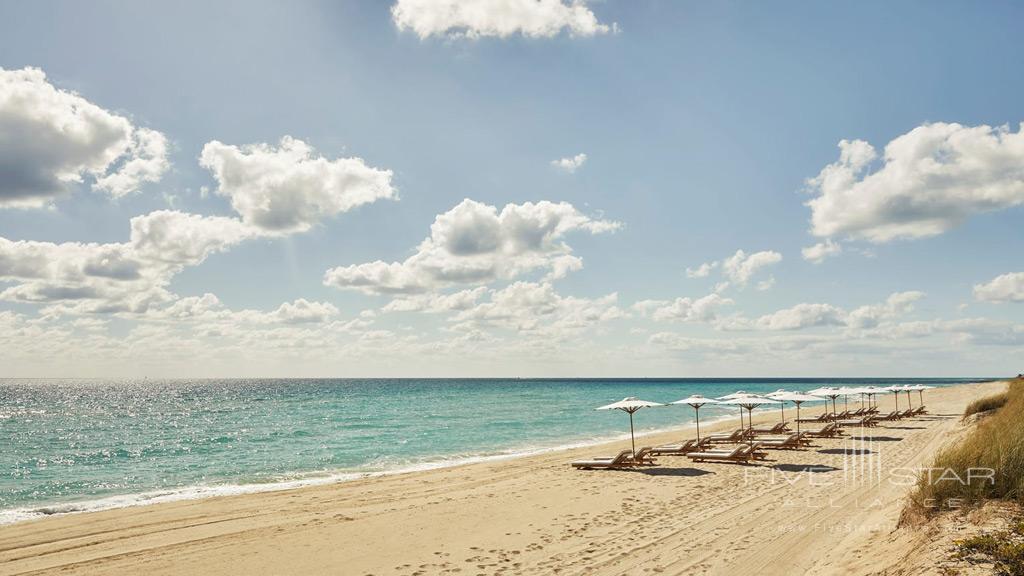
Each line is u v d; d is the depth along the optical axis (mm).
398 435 29125
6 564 8109
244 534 9461
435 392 95125
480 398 72375
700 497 11250
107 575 7613
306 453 22703
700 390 106375
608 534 8859
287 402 65500
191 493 13758
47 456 22969
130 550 8672
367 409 51219
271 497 12766
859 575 5598
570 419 38688
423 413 45594
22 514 11578
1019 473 6078
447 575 7297
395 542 8852
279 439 27984
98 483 16594
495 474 15406
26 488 15883
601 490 12375
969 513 5789
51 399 81000
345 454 22219
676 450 17500
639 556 7703
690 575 6898
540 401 64562
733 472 14094
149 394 98312
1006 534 4957
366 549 8523
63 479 17359
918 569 4855
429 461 19781
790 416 37031
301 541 8992
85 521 10547
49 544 9047
